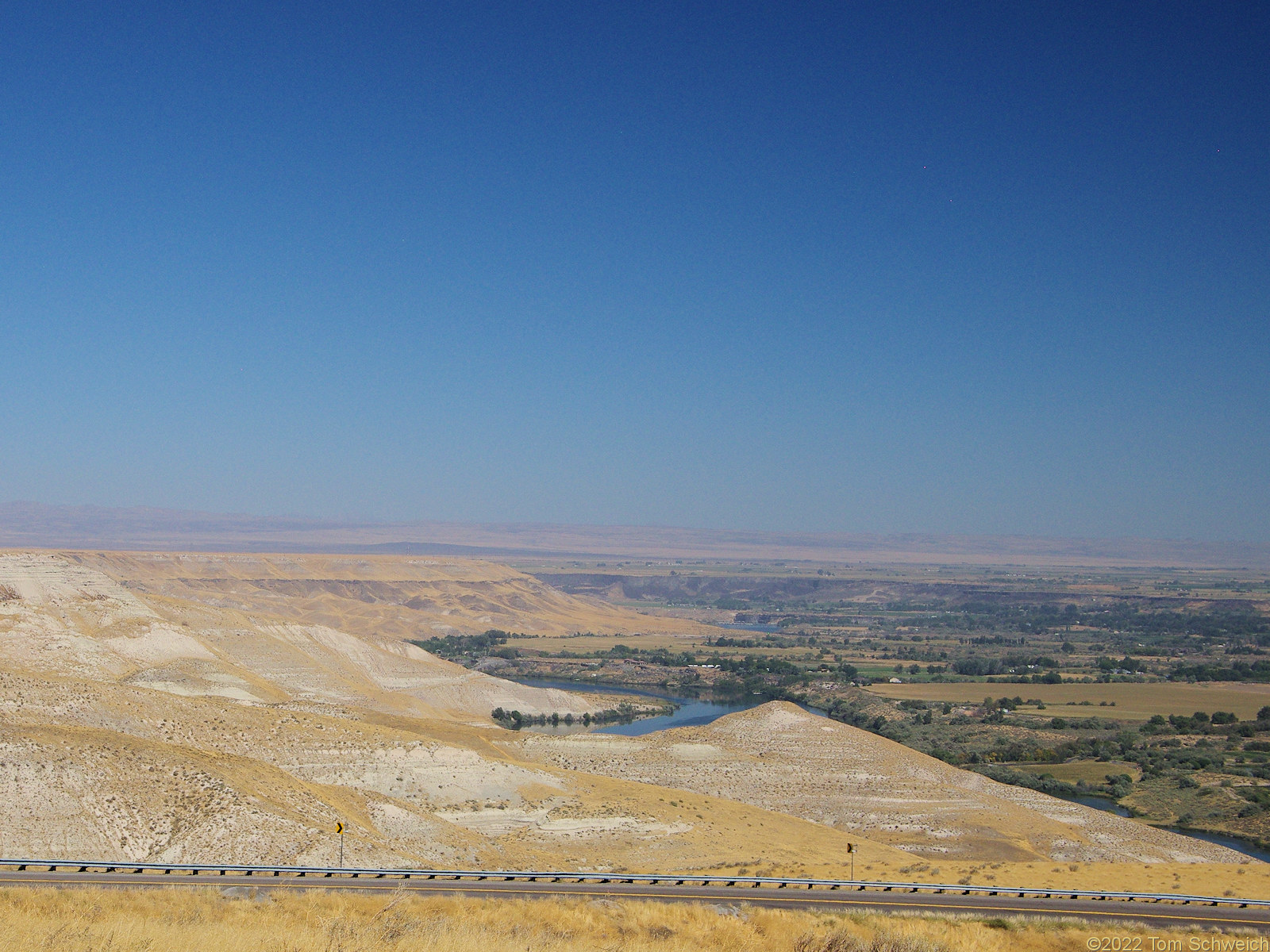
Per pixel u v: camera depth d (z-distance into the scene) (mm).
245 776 63625
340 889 44000
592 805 79188
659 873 62750
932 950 33781
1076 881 55500
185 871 47312
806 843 77812
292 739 81312
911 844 84500
